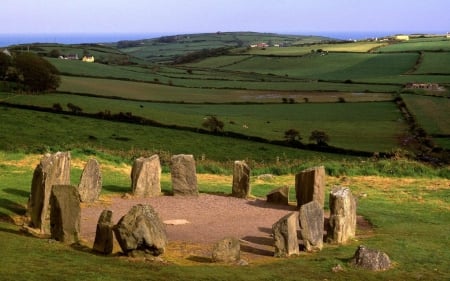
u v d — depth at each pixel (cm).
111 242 1415
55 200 1512
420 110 9094
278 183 2830
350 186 2753
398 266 1407
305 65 16775
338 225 1684
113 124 7412
